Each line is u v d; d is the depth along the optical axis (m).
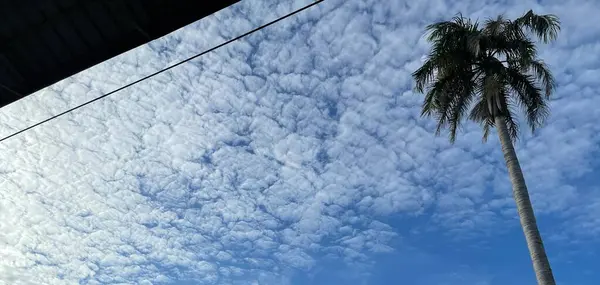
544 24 22.05
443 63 22.50
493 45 22.83
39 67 9.76
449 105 22.69
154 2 8.93
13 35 9.16
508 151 21.08
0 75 9.73
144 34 9.47
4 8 8.74
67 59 9.72
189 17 9.27
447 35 22.84
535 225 19.25
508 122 22.78
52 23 9.09
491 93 21.72
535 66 22.22
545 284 18.00
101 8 8.95
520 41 22.17
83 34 9.34
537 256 18.58
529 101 22.50
